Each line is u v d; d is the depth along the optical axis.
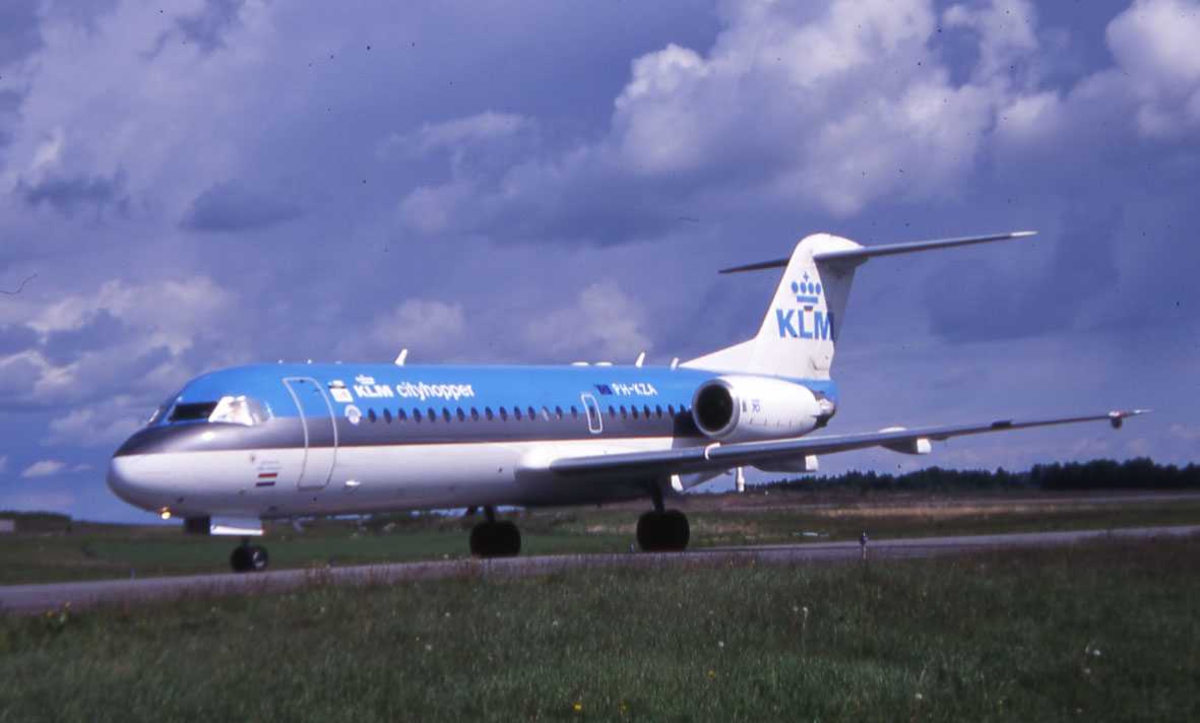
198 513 46.75
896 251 67.44
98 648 24.69
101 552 60.66
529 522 93.50
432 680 21.58
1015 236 62.31
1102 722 20.14
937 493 113.25
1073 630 27.16
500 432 55.44
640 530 61.81
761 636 25.66
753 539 72.69
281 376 49.44
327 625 27.39
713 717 19.39
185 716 19.20
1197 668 23.28
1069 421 50.19
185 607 29.97
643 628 26.34
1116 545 45.72
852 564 37.38
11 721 18.91
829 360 70.75
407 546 65.06
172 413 47.62
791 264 69.12
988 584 32.50
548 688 20.69
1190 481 118.06
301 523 53.47
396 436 51.31
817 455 58.69
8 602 34.31
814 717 19.59
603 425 60.00
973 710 20.39
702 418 62.78
